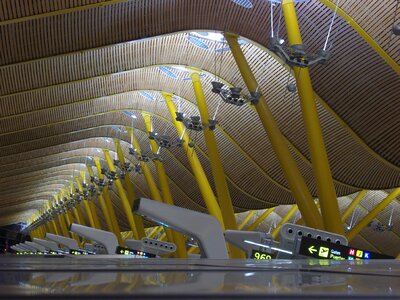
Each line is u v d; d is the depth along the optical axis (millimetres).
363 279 2092
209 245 5230
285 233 12477
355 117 26375
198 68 30844
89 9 21594
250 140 35281
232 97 22391
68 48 23297
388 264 4492
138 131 47594
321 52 17500
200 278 1812
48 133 42281
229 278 1846
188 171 44969
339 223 18250
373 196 45844
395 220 47969
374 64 23188
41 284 1445
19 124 37219
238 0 22141
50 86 29172
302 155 31938
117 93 34844
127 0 20109
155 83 35156
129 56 29156
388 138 26625
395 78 23312
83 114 38875
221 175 29922
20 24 21469
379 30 20422
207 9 23172
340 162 31359
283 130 31406
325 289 1495
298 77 18984
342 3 20438
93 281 1575
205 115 31219
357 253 12695
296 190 21625
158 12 22781
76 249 25906
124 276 1853
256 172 38062
